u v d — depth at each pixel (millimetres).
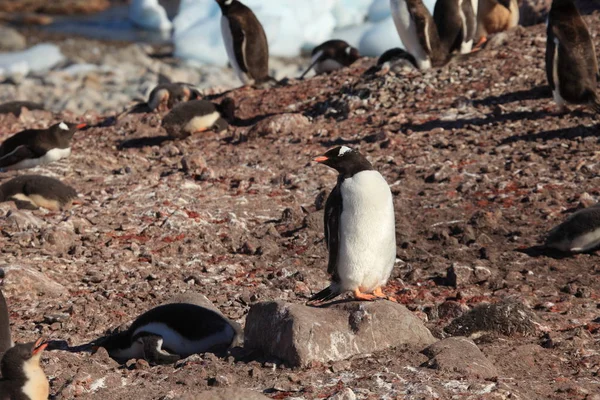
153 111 22641
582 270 11594
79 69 37938
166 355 8672
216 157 17969
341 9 44375
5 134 21656
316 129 19078
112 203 14844
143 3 47156
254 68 23562
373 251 8680
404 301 10609
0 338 8180
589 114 17406
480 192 14422
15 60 39875
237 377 7988
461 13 22047
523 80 19984
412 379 7652
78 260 12195
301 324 8258
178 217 13656
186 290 11117
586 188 14156
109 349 9055
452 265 11391
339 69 24812
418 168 15703
